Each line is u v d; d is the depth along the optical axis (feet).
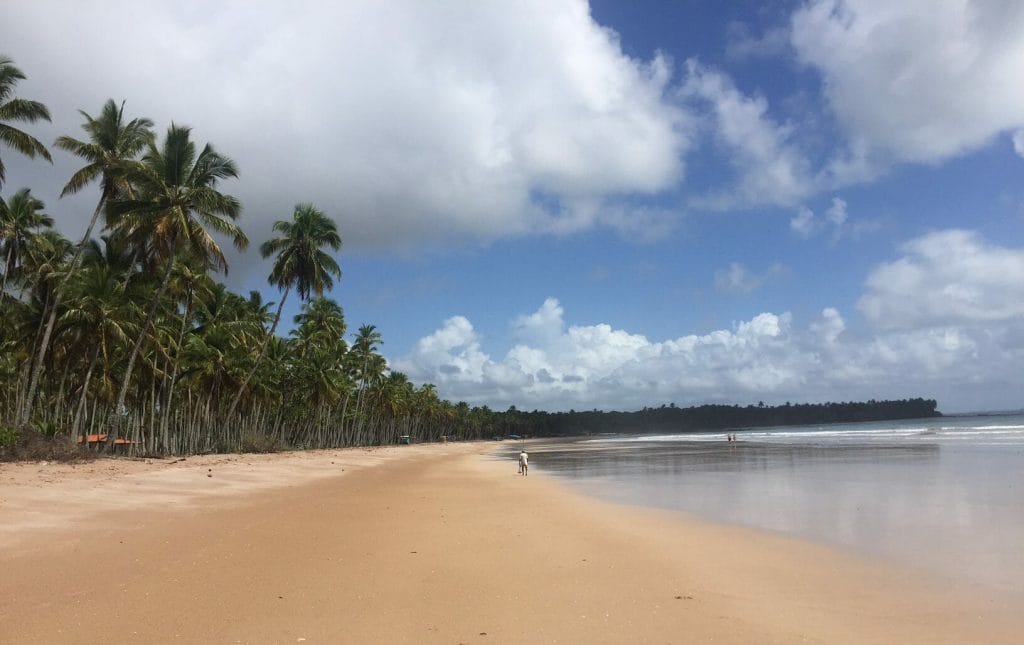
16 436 94.02
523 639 22.71
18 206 116.16
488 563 35.09
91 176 108.17
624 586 30.30
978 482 73.92
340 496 70.74
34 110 98.84
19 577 30.37
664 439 417.90
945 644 22.43
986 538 41.78
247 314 184.44
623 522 51.16
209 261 116.47
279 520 50.01
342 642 22.29
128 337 131.54
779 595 28.84
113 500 58.65
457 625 24.23
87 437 145.18
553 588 29.84
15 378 169.99
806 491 71.92
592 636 23.07
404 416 406.41
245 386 171.22
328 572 32.42
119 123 110.73
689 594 28.89
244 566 33.37
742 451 179.83
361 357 282.36
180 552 36.60
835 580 31.58
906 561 35.68
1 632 22.84
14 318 124.47
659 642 22.45
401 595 28.35
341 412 301.84
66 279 108.78
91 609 25.58
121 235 115.85
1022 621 24.93
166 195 109.60
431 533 45.03
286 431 276.00
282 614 25.34
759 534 44.93
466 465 154.81
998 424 381.60
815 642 22.58
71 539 39.70
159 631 23.15
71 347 124.16
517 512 57.57
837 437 275.18
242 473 98.58
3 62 98.48
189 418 181.88
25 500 54.75
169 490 69.62
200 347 163.02
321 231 162.50
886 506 57.72
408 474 115.85
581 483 91.76
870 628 24.20
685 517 53.93
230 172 118.83
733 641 22.58
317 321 227.40
